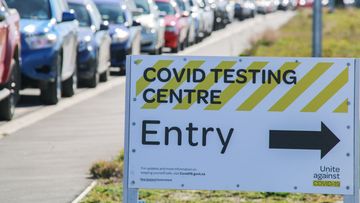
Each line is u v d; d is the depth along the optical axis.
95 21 39.56
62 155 21.69
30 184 18.34
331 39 71.25
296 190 12.98
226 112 12.98
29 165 20.38
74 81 34.88
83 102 33.00
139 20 52.47
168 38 58.94
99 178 19.03
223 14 88.88
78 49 36.69
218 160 12.99
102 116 29.17
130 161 13.04
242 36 77.56
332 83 12.95
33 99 33.34
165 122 13.01
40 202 16.81
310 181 12.98
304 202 17.08
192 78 12.98
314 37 42.75
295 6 143.12
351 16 113.38
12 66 26.69
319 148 12.98
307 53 59.50
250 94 12.95
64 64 32.50
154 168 13.03
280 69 12.95
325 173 12.98
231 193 17.66
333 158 12.98
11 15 27.16
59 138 24.36
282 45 65.44
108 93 36.41
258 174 12.98
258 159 12.98
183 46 62.41
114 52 44.84
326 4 137.00
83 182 18.58
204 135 12.99
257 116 12.97
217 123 12.98
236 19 108.81
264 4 126.06
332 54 59.16
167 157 13.02
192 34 66.00
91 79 38.25
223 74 12.96
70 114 29.50
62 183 18.45
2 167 20.12
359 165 13.08
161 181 13.05
